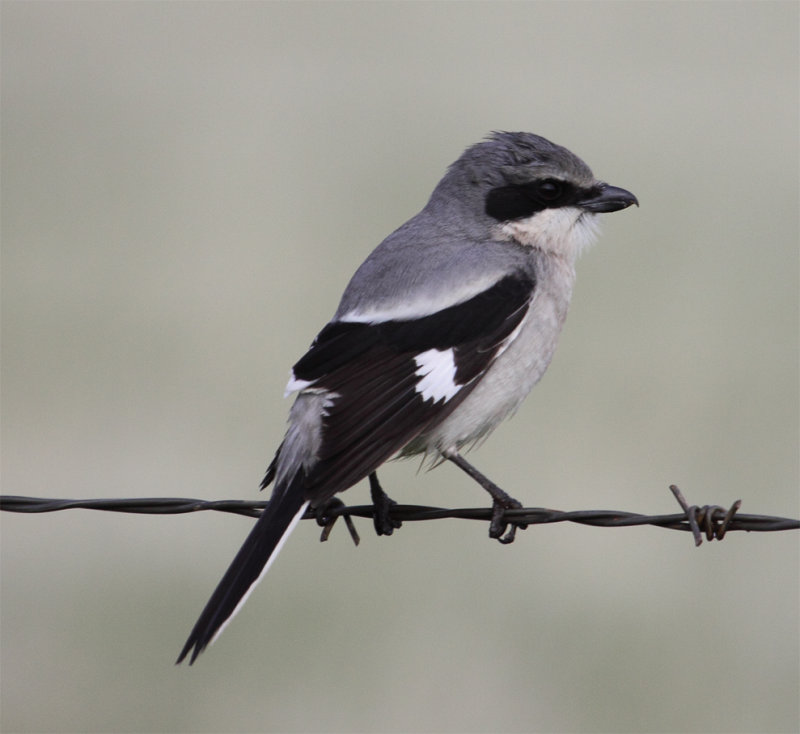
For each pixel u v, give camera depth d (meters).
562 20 24.41
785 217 13.55
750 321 11.28
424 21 24.61
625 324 11.23
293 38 23.09
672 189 14.46
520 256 6.46
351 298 6.17
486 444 9.76
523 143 6.73
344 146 16.39
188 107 18.47
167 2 25.25
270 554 5.26
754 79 19.77
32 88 19.23
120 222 14.09
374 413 5.73
